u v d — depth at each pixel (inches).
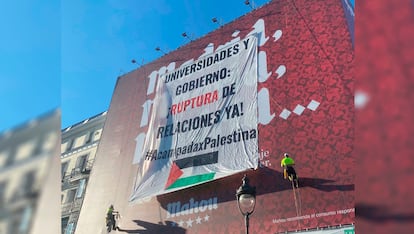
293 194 713.0
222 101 930.1
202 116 950.4
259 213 742.5
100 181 1159.0
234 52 986.7
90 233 1075.3
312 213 671.1
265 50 921.5
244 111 869.8
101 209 1091.9
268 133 809.5
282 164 720.3
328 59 799.1
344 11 835.4
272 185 752.3
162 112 1055.6
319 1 885.8
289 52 871.7
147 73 1253.1
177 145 954.7
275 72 869.2
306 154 734.5
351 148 683.4
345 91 743.1
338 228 623.8
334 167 687.1
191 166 888.3
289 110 802.2
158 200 948.6
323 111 752.3
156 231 906.7
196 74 1048.8
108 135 1246.3
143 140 1108.5
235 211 783.7
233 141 847.1
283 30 913.5
